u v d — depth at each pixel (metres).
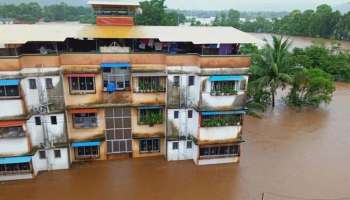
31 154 23.59
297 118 39.06
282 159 28.88
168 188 24.08
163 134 27.16
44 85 23.22
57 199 22.53
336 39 107.19
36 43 24.23
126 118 26.22
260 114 39.91
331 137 33.94
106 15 26.97
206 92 24.83
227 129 26.08
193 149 27.30
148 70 24.83
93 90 24.66
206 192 23.75
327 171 27.19
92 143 25.89
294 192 24.14
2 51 21.88
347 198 23.62
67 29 25.62
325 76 43.88
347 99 48.00
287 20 128.12
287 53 40.59
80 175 25.28
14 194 22.88
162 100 25.97
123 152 27.48
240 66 24.75
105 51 24.19
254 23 141.50
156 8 69.44
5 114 22.39
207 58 24.03
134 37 24.03
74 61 23.64
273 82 39.44
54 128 24.48
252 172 26.55
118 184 24.38
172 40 23.95
